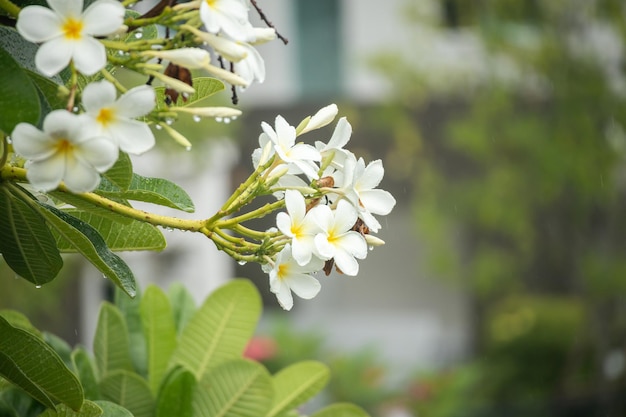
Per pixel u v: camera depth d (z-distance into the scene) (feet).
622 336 41.34
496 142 42.11
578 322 43.68
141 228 5.72
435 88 44.04
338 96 49.80
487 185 42.37
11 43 4.51
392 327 53.21
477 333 47.37
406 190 48.52
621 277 41.06
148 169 33.17
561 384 42.73
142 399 6.39
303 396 6.89
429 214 43.62
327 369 6.88
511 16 42.04
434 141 46.73
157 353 7.00
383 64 43.96
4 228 4.90
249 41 4.34
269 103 50.80
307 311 54.49
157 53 4.18
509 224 42.27
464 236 48.29
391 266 55.26
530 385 42.93
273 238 4.62
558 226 43.96
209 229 4.74
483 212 42.39
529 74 42.09
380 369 36.70
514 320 45.42
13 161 5.04
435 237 43.78
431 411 35.65
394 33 49.57
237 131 40.68
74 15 3.85
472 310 48.57
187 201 5.64
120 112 3.83
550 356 43.55
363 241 4.62
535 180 41.70
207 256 38.14
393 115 45.57
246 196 4.74
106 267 4.81
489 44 41.19
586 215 43.16
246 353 37.09
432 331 52.47
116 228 5.71
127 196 4.92
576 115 41.42
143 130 3.84
